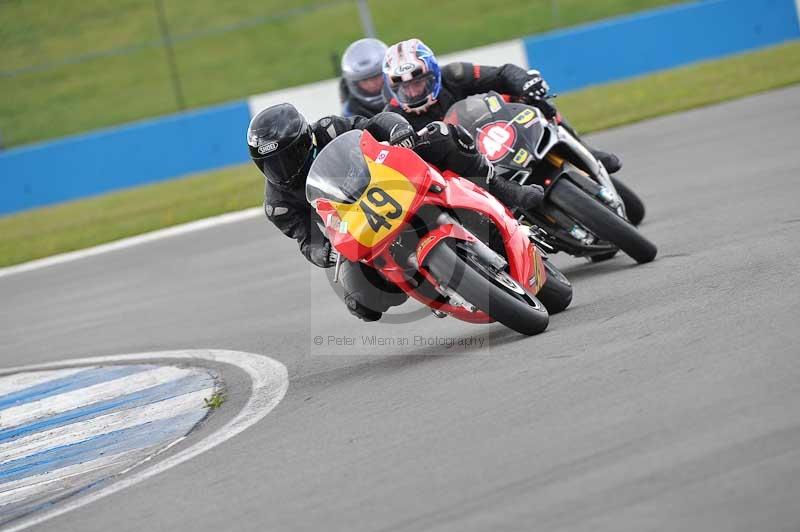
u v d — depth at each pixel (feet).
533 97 86.53
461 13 371.15
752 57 246.47
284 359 84.79
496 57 253.44
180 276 137.49
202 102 342.85
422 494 45.50
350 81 114.93
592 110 218.59
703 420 46.19
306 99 254.88
